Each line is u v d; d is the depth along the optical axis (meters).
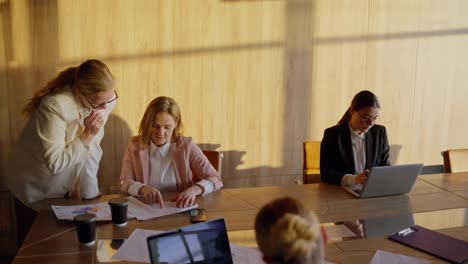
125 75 3.26
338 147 2.69
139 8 3.21
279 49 3.52
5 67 3.07
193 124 3.46
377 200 2.25
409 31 3.75
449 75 3.91
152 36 3.26
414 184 2.46
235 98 3.50
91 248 1.67
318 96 3.66
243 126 3.56
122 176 2.40
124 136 3.34
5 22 3.02
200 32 3.34
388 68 3.76
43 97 2.12
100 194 2.28
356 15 3.62
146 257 1.60
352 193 2.35
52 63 3.13
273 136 3.63
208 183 2.31
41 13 3.06
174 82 3.36
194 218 1.96
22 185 2.20
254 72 3.50
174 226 1.87
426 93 3.89
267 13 3.44
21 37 3.06
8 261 3.23
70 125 2.12
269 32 3.47
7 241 3.29
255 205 2.16
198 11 3.31
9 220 3.27
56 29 3.10
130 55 3.25
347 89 3.71
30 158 2.15
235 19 3.39
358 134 2.71
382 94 3.79
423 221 1.99
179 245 1.38
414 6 3.72
